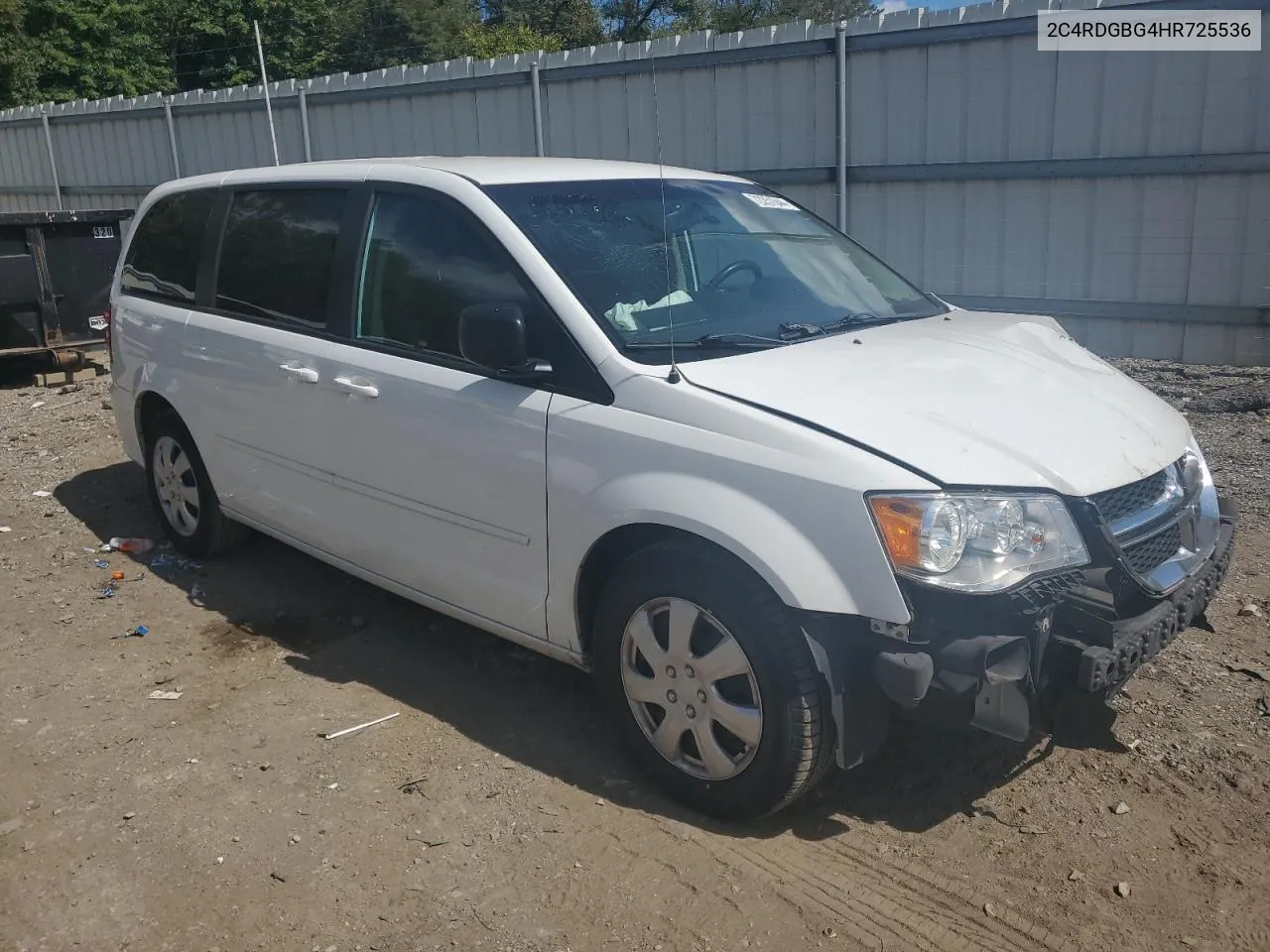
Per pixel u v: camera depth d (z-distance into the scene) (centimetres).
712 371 329
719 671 314
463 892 301
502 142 1234
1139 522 312
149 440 557
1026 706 290
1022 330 409
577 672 427
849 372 335
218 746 378
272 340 451
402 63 3403
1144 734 370
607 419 330
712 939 282
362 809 340
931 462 290
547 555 351
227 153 1541
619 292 361
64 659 447
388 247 411
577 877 306
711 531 303
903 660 281
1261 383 820
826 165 1026
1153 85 863
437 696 411
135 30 3100
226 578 527
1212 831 321
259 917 293
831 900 296
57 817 339
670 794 339
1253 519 562
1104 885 300
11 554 571
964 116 947
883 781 349
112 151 1712
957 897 296
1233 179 848
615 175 425
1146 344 922
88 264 985
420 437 386
